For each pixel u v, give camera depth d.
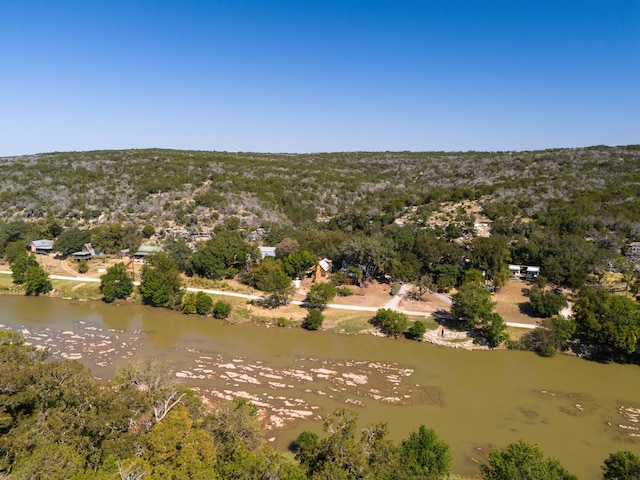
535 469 32.75
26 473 26.52
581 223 112.19
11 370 35.06
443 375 64.12
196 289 97.56
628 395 59.38
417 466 32.78
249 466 30.75
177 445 31.61
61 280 103.62
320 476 29.75
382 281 102.69
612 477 35.19
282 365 66.50
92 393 37.09
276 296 87.31
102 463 30.42
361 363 67.69
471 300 75.25
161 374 45.09
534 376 64.38
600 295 74.62
